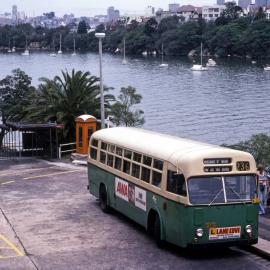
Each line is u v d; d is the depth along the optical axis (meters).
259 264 17.31
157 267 16.95
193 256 18.11
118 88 159.38
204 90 157.12
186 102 132.50
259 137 36.53
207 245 17.48
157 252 18.50
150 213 19.81
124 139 22.58
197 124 102.94
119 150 22.62
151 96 143.75
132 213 21.36
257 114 114.44
